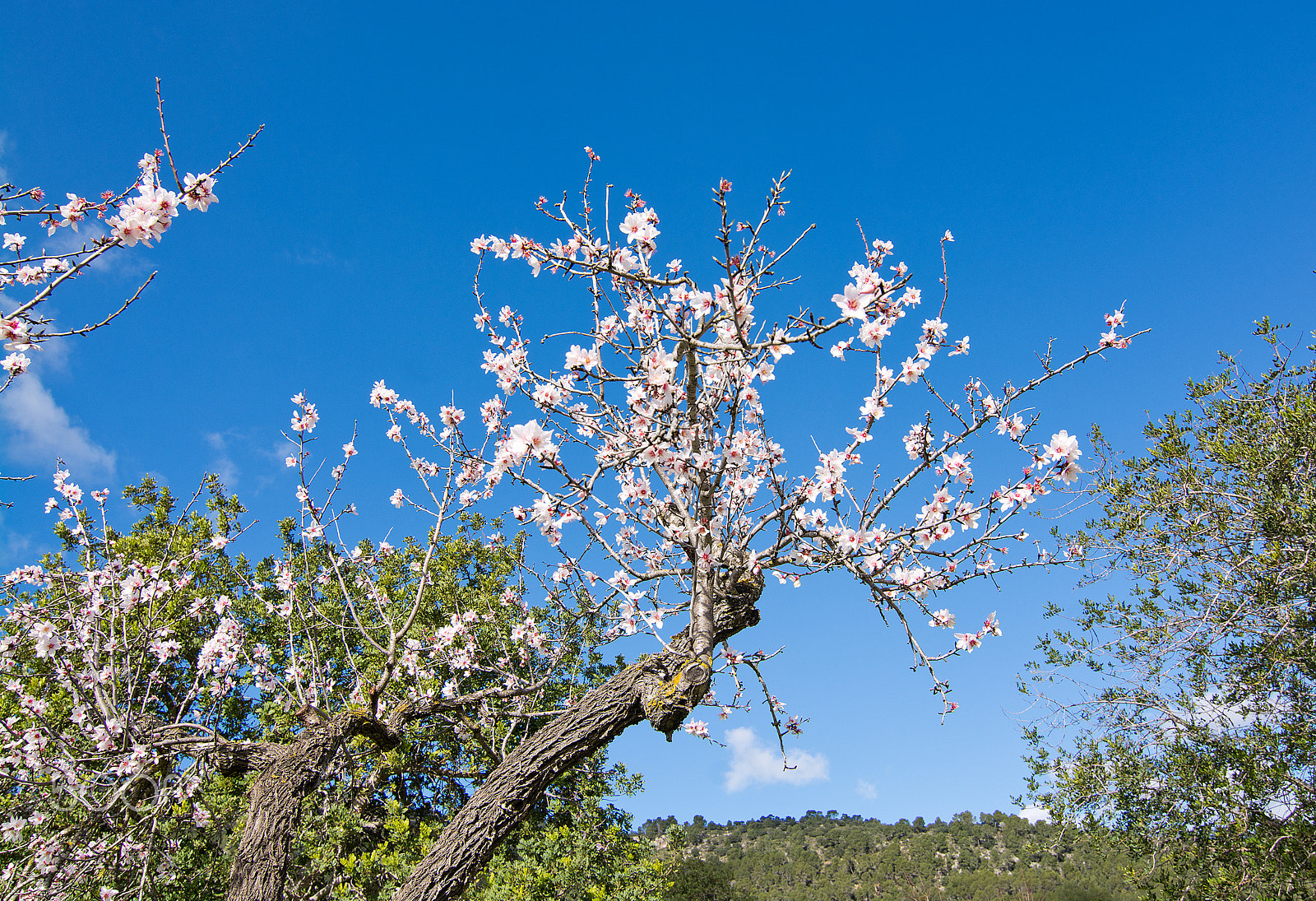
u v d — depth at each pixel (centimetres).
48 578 566
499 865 786
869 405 373
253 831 398
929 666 378
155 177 266
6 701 696
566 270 329
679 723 357
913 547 368
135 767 462
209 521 1193
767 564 422
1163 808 626
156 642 592
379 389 521
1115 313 360
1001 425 369
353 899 634
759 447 422
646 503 477
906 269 308
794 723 471
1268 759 596
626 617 444
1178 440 709
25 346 235
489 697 503
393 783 1002
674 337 341
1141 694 675
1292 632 602
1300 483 634
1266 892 552
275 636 952
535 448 309
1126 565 717
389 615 604
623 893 766
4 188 250
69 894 470
